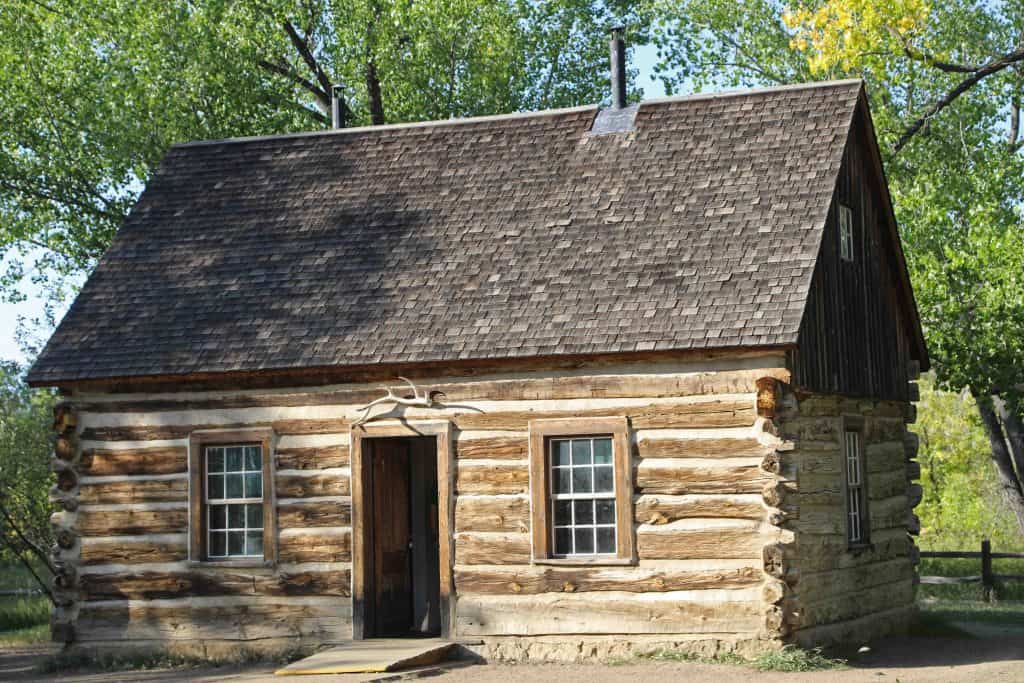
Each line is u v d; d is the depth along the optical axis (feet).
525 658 49.57
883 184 59.11
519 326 50.44
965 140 88.99
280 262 56.85
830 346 52.24
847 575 53.16
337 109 67.62
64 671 52.75
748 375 47.88
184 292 56.59
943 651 52.54
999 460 88.94
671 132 57.26
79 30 85.92
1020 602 74.18
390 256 55.62
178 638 53.47
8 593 81.71
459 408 51.08
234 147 63.77
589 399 49.57
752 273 49.65
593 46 98.89
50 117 85.61
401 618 54.70
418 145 61.05
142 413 54.44
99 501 54.60
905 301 62.39
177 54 86.48
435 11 89.30
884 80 84.79
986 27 89.61
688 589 48.03
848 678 43.70
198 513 53.52
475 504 50.65
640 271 51.21
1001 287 70.54
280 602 52.54
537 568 49.75
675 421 48.57
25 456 82.28
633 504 48.83
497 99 94.02
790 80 96.07
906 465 62.44
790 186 52.85
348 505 52.16
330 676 46.21
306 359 51.70
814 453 51.13
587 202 55.31
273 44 92.48
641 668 46.32
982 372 72.54
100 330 55.62
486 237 55.16
